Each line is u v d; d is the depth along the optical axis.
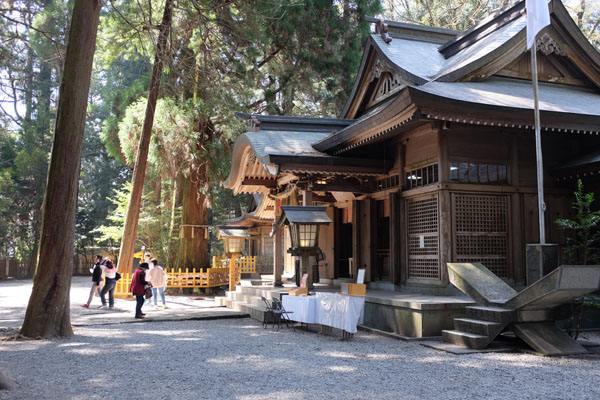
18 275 38.06
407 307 9.88
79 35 10.37
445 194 11.04
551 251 8.57
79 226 41.28
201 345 9.06
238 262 22.61
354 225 14.88
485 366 7.12
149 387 5.90
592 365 7.20
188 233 23.36
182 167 21.84
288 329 11.31
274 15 20.33
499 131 11.72
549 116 10.48
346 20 23.70
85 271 41.31
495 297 8.81
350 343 9.27
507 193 11.64
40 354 8.18
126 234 19.34
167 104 20.52
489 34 13.74
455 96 10.45
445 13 30.11
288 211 11.58
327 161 12.95
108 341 9.55
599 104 12.16
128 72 39.38
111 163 45.41
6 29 13.00
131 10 18.11
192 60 18.77
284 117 15.40
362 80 15.59
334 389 5.78
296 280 12.55
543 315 8.38
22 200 38.28
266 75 25.78
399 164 12.86
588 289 7.55
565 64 13.25
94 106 45.16
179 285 21.47
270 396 5.45
